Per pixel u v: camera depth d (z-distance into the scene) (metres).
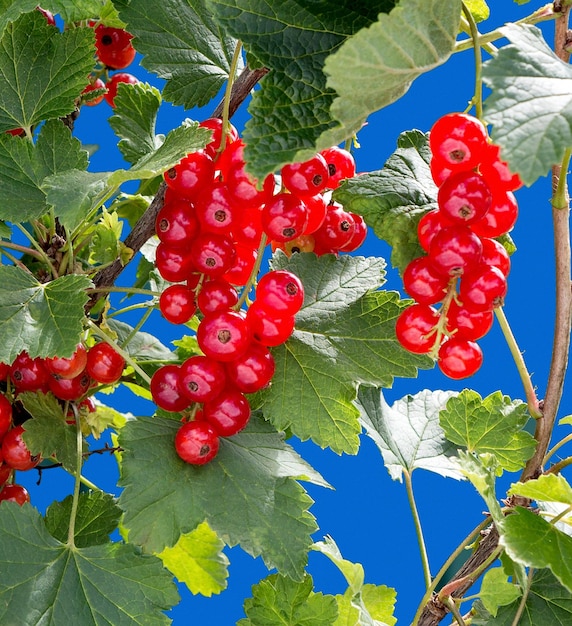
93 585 0.39
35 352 0.38
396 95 0.34
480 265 0.36
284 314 0.38
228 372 0.38
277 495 0.39
